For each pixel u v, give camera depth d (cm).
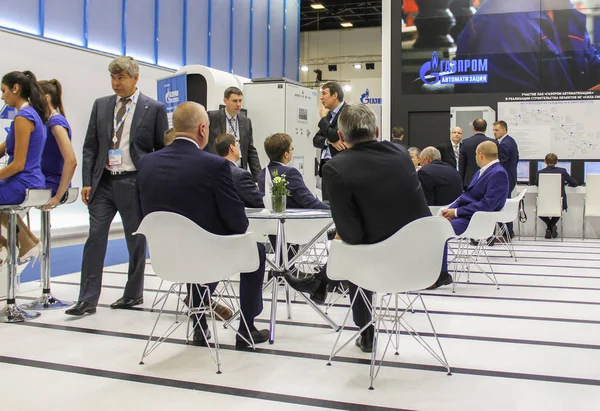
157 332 321
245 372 255
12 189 338
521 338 313
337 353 284
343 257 244
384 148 252
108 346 294
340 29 2027
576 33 852
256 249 269
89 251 364
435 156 508
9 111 477
